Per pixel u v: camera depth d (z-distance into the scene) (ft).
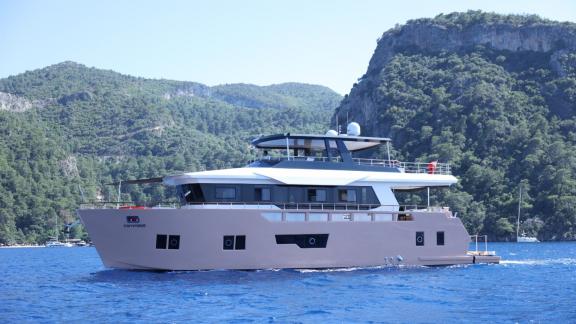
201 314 73.36
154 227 100.22
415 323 69.00
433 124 549.13
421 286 95.20
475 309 77.25
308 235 106.11
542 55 613.93
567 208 426.10
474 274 111.24
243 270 103.30
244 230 102.42
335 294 86.94
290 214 106.63
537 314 74.02
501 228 420.36
